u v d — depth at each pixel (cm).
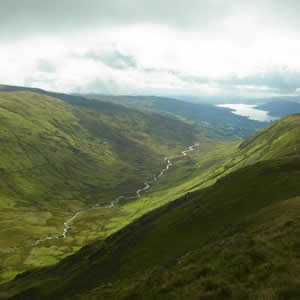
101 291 3588
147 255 6931
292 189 6631
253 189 7750
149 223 10644
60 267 12494
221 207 7569
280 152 17388
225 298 2003
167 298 2383
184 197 12625
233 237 3575
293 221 3353
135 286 3064
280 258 2333
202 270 2684
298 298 1677
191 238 6556
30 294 9669
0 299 10712
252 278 2131
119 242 10481
